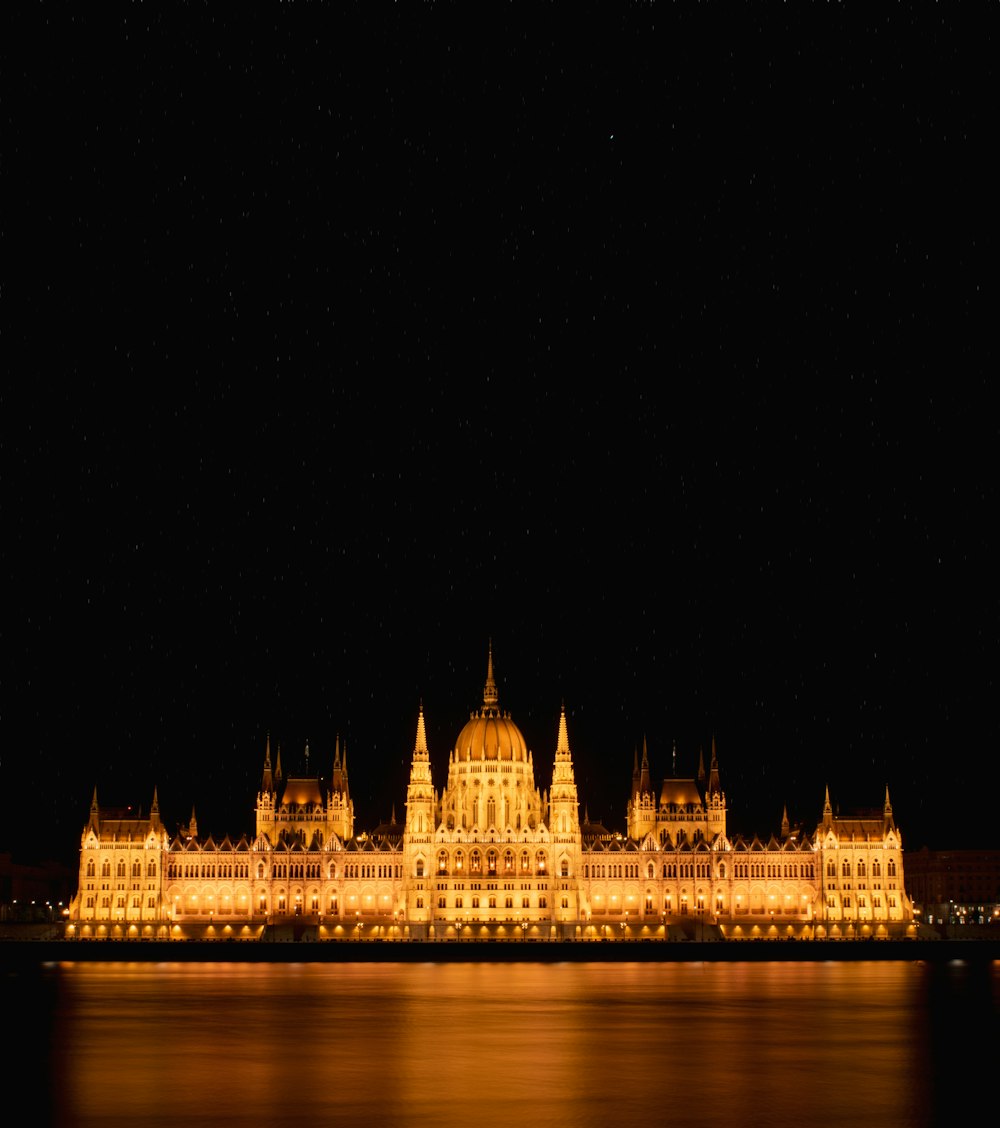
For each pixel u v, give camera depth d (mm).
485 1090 113312
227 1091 113188
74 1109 105562
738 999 193125
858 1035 148500
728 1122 100000
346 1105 106812
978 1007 179750
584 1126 98500
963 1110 104500
